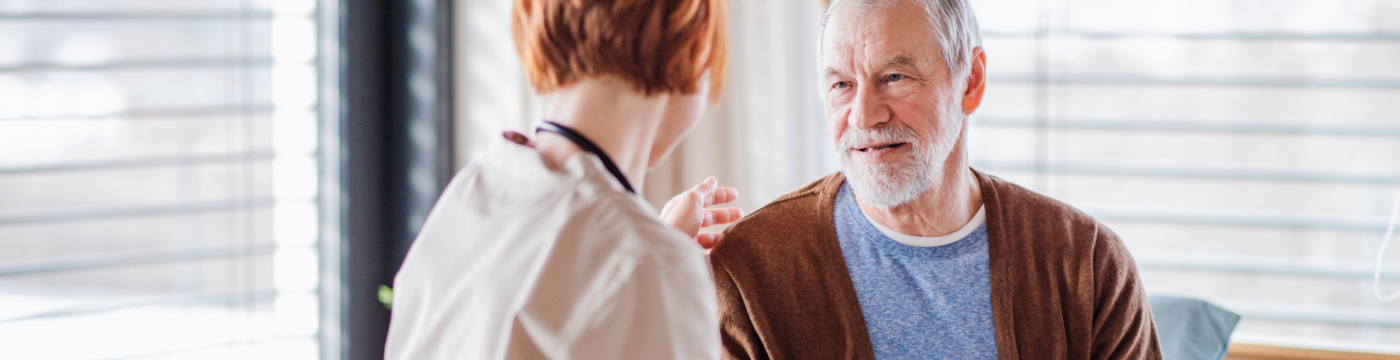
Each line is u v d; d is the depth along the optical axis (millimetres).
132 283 1849
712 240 1177
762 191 2084
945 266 1096
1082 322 1107
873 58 1034
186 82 1891
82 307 1781
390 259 2213
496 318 688
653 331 662
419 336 756
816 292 1107
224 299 1992
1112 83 2031
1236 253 2043
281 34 2020
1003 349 1070
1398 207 1948
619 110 749
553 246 680
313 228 2105
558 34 737
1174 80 2006
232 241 1993
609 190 704
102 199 1792
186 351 1940
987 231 1105
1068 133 2064
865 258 1117
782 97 2037
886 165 1051
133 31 1810
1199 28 1982
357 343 2176
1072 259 1114
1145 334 1150
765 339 1088
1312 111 1965
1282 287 2031
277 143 2039
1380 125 1939
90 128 1763
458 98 2129
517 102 2053
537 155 746
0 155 1646
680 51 738
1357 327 2012
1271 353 1893
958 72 1064
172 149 1883
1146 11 2000
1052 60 2047
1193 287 2070
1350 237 1990
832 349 1099
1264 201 2014
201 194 1936
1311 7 1934
